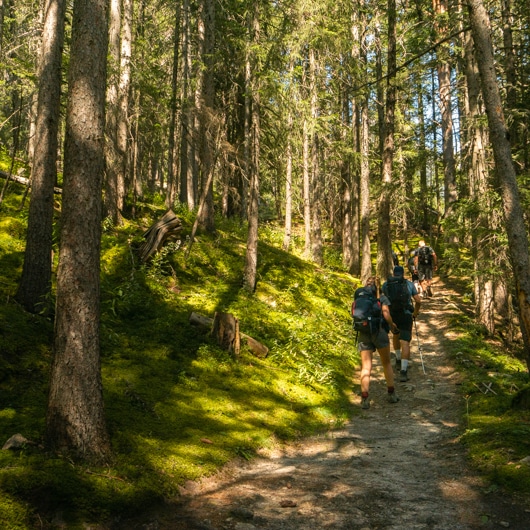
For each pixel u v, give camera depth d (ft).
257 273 45.55
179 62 69.31
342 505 13.73
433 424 23.09
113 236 38.58
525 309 20.80
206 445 17.87
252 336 32.14
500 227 38.24
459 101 87.30
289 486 15.33
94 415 14.65
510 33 50.72
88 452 14.25
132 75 46.73
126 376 22.24
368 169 59.77
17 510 11.40
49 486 12.39
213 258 43.29
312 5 43.55
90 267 14.82
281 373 28.76
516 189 21.56
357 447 19.89
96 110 15.25
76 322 14.55
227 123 56.85
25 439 14.12
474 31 22.39
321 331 37.40
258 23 41.01
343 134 60.70
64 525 11.83
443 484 15.06
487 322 44.21
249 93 40.52
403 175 63.05
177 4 54.65
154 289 33.55
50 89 26.35
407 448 19.61
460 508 13.29
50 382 14.65
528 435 17.54
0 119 53.21
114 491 13.25
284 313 38.63
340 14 51.42
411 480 15.69
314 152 60.80
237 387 24.94
